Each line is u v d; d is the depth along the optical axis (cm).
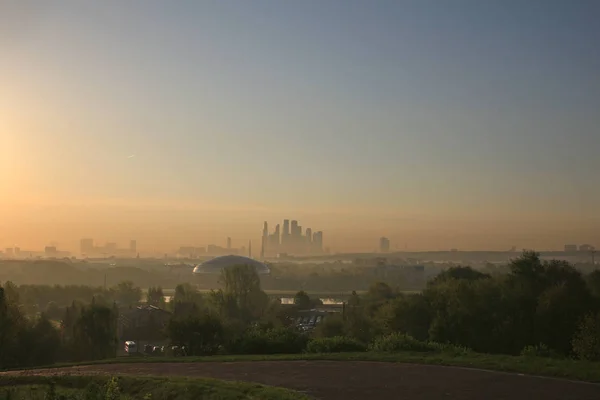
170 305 10544
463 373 2348
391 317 6028
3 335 4119
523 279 5644
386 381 2211
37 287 12912
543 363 2486
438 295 5894
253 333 3941
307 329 9038
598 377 2162
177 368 2786
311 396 1964
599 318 3519
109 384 1878
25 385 2369
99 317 6016
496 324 5234
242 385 2142
